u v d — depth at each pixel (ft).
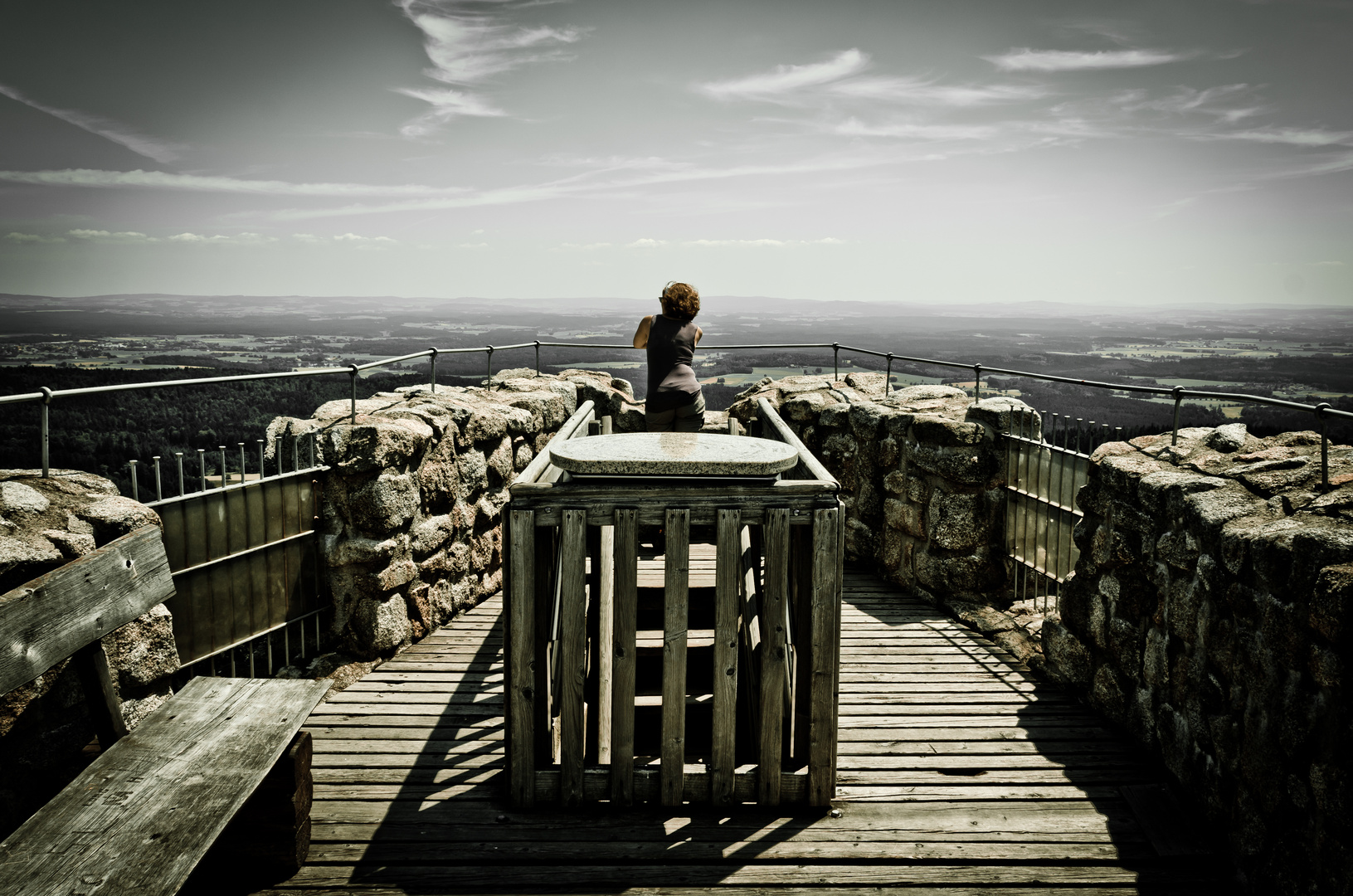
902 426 20.15
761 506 10.00
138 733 8.49
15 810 8.55
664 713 10.21
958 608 18.15
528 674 10.17
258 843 8.86
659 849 9.52
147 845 6.62
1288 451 11.45
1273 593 8.86
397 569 15.47
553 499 9.98
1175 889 8.98
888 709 13.41
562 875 9.01
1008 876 9.10
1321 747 7.93
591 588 14.48
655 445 11.02
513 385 24.61
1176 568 11.08
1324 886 7.79
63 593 8.05
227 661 13.62
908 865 9.29
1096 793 10.86
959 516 18.51
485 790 10.81
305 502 14.82
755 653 11.62
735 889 8.82
